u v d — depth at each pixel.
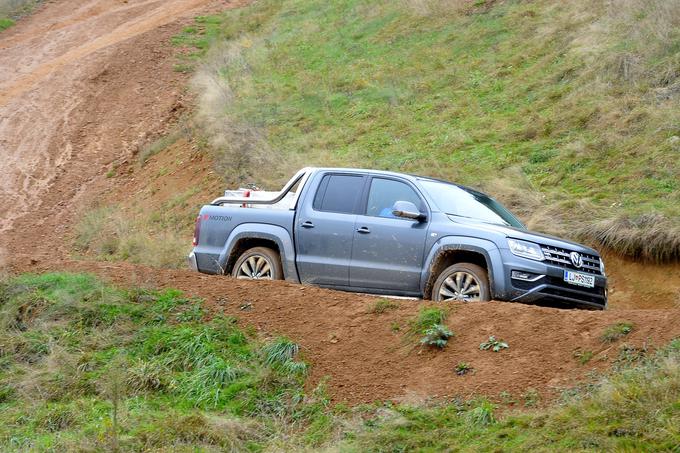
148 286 14.37
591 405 9.65
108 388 11.73
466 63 32.25
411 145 26.62
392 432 10.02
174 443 10.27
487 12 36.62
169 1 59.56
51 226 29.45
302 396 11.34
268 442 10.43
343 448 9.88
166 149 32.94
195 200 26.72
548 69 29.20
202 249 15.81
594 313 11.70
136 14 56.88
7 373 12.64
